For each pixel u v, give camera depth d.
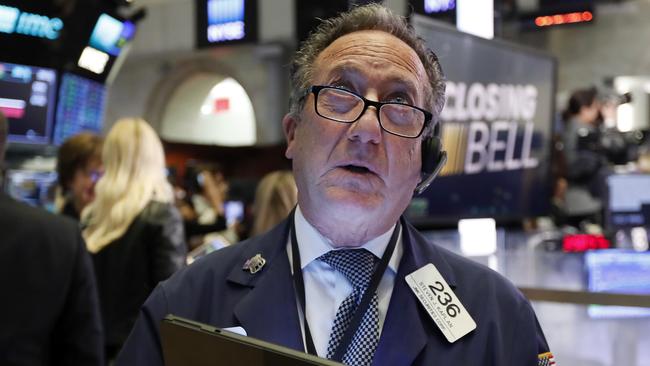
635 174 3.03
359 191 0.92
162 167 2.24
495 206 2.65
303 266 0.98
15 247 1.47
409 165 0.96
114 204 2.11
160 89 8.93
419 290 0.96
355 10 1.05
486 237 2.58
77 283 1.56
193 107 9.38
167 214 2.12
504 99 2.67
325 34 1.04
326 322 0.95
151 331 0.97
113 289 2.06
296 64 1.07
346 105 0.93
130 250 2.07
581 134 3.93
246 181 4.41
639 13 6.84
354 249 0.98
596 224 3.63
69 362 1.54
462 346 0.93
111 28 3.78
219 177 4.05
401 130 0.95
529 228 3.36
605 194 3.03
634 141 4.12
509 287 1.03
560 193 3.83
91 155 2.44
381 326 0.94
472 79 2.50
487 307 0.98
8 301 1.44
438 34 2.30
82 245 1.60
